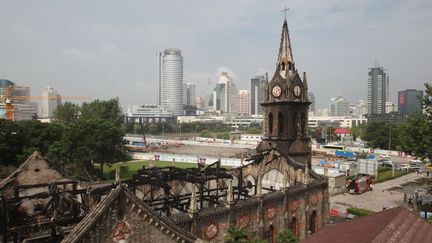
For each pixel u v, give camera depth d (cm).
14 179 4081
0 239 3281
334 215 8206
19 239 3431
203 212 4306
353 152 17375
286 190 5622
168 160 17088
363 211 8206
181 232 3369
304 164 6488
